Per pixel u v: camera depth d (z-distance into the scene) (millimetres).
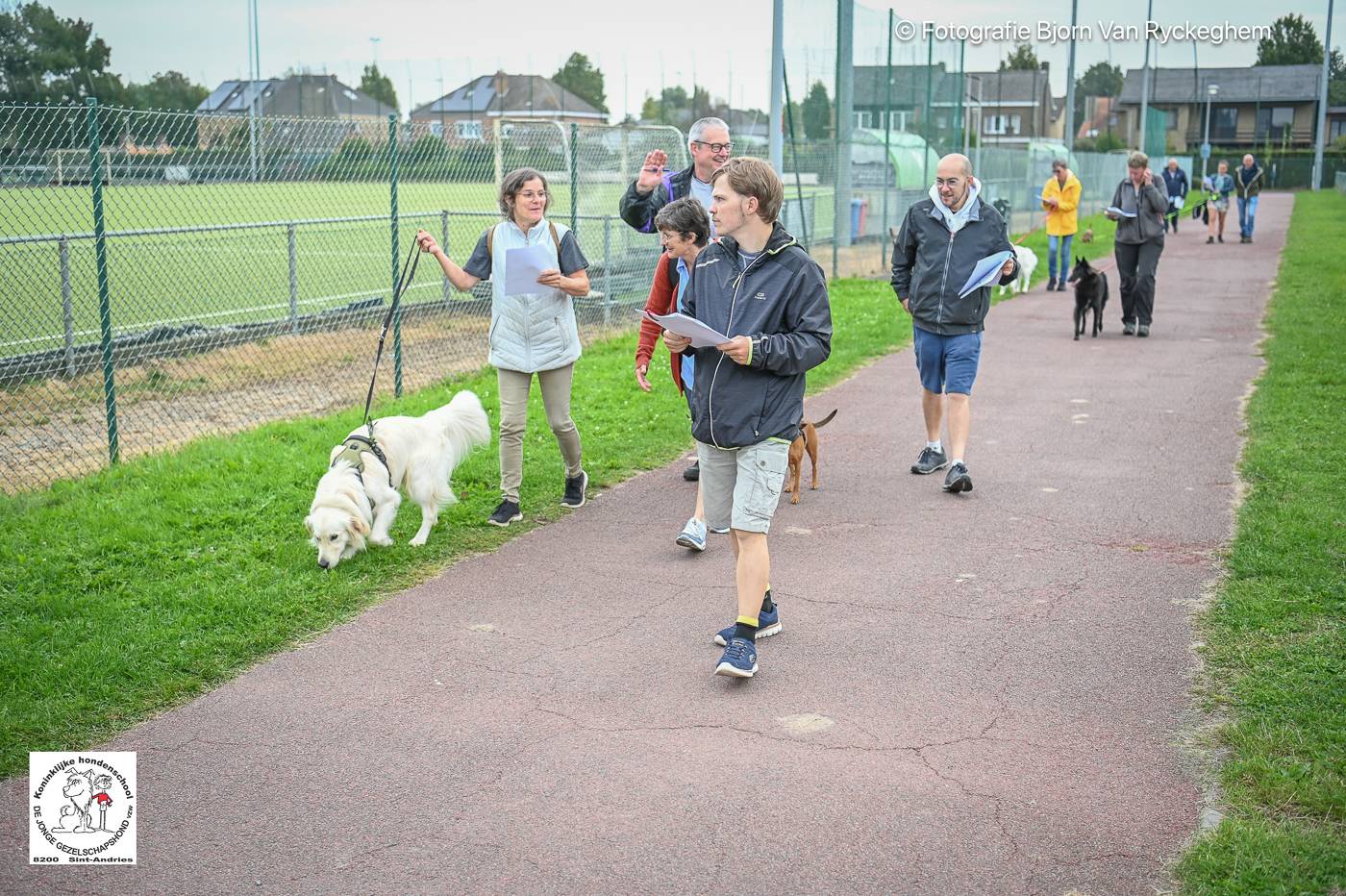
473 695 4289
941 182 6832
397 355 9617
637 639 4805
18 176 11062
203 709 4180
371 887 3109
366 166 15469
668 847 3271
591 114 47406
